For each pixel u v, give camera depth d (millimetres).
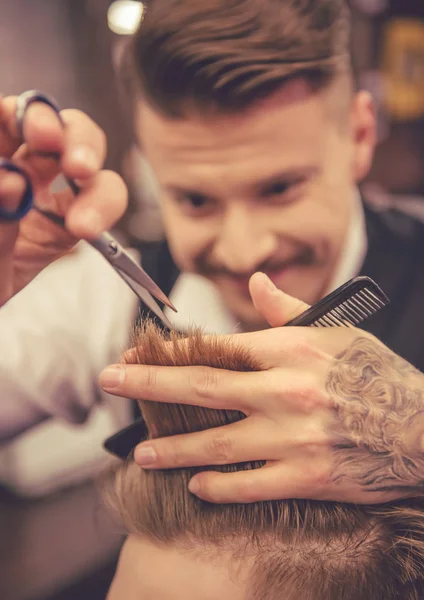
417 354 1028
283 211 803
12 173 432
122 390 465
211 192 790
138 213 1233
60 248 530
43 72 1417
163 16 719
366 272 1033
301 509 462
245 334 495
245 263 818
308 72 727
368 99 919
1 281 488
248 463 479
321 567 450
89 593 1043
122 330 1142
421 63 1588
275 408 463
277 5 729
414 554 455
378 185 1637
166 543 478
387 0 1492
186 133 753
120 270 454
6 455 1277
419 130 1644
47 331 1124
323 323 501
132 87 844
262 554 457
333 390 468
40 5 1402
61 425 1316
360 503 469
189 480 478
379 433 464
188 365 476
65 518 1182
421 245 1051
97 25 1327
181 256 896
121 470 525
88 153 433
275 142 749
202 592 465
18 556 1088
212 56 691
